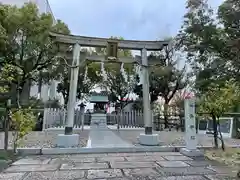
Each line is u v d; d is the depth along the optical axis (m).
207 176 3.88
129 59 7.82
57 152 5.90
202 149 6.48
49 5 17.05
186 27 11.53
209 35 10.34
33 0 13.51
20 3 13.68
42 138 8.09
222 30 10.16
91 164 4.70
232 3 9.20
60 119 12.05
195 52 11.77
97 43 7.57
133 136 9.20
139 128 12.45
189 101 6.09
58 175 3.87
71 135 6.56
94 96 22.84
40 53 11.52
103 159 5.22
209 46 10.59
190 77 14.91
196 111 6.80
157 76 15.73
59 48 8.08
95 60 7.71
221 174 4.00
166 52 14.08
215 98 6.33
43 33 10.41
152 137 6.94
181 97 14.86
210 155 5.69
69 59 7.98
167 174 3.99
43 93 17.09
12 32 10.38
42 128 10.96
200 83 10.67
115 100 21.44
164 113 13.41
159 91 16.55
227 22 9.63
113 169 4.30
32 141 7.31
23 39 11.03
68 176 3.82
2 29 9.38
